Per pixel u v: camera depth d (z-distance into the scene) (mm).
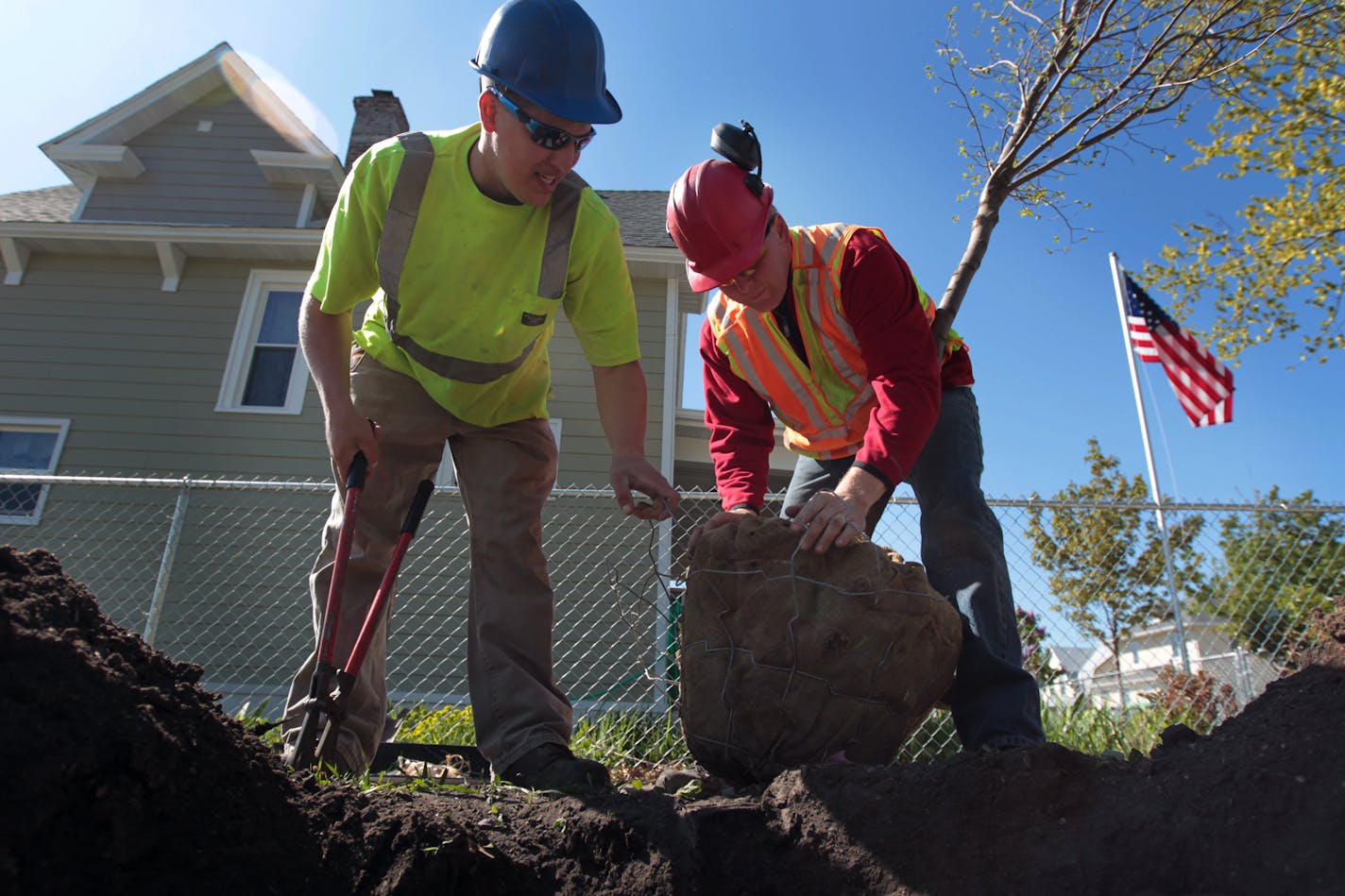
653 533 3039
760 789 2000
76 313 9422
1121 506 4793
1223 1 3428
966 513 2420
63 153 10062
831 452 2752
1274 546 5250
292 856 1520
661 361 9266
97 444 9016
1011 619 2342
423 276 2342
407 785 2127
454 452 2680
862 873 1673
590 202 2459
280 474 8914
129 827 1375
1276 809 1512
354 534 2508
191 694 1617
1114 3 3352
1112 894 1525
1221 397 8398
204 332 9383
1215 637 5738
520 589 2504
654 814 1790
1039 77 3523
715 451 2760
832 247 2346
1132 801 1637
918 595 2066
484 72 2146
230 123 10555
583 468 8727
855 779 1787
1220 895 1452
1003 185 3363
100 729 1413
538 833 1774
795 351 2529
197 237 9359
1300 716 1647
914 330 2293
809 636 2041
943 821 1694
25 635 1451
